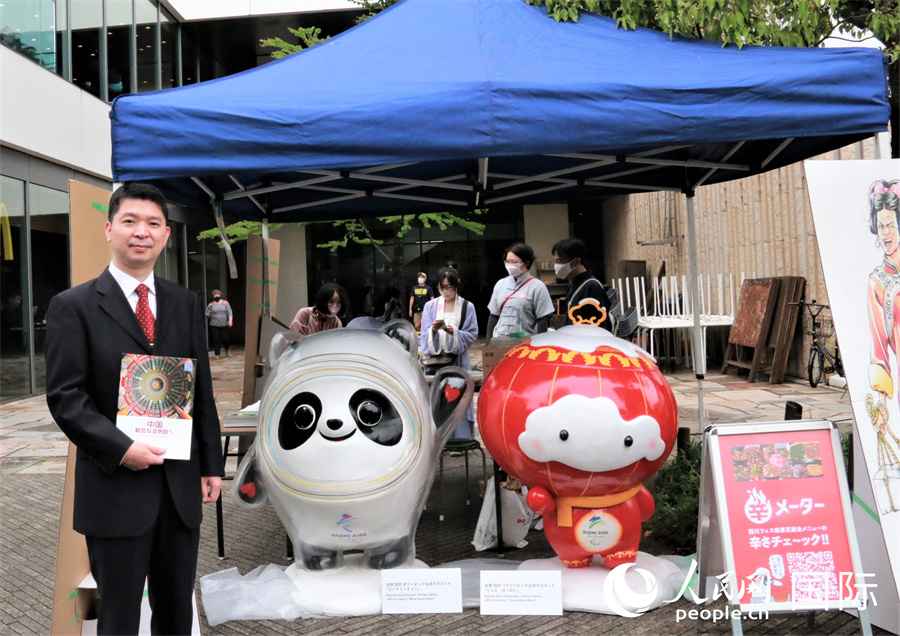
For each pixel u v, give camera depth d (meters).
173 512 2.57
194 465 2.62
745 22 3.88
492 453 3.67
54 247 12.81
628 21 4.15
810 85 3.28
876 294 3.18
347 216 6.72
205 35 18.11
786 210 10.55
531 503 3.53
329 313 5.55
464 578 3.81
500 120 3.25
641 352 3.71
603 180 6.14
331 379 3.52
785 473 3.19
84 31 13.51
